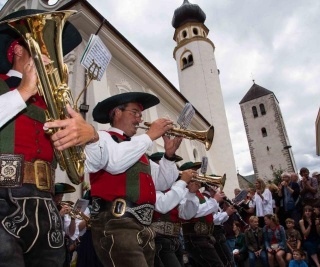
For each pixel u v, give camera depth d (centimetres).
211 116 2372
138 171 262
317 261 727
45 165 170
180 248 468
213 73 2547
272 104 5153
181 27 2809
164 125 266
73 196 721
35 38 155
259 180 911
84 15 882
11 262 138
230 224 895
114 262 228
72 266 550
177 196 367
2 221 142
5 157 153
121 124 292
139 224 247
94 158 228
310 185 833
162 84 1367
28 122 166
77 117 160
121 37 1027
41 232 153
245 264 837
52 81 154
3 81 169
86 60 200
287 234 801
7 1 1423
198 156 1844
